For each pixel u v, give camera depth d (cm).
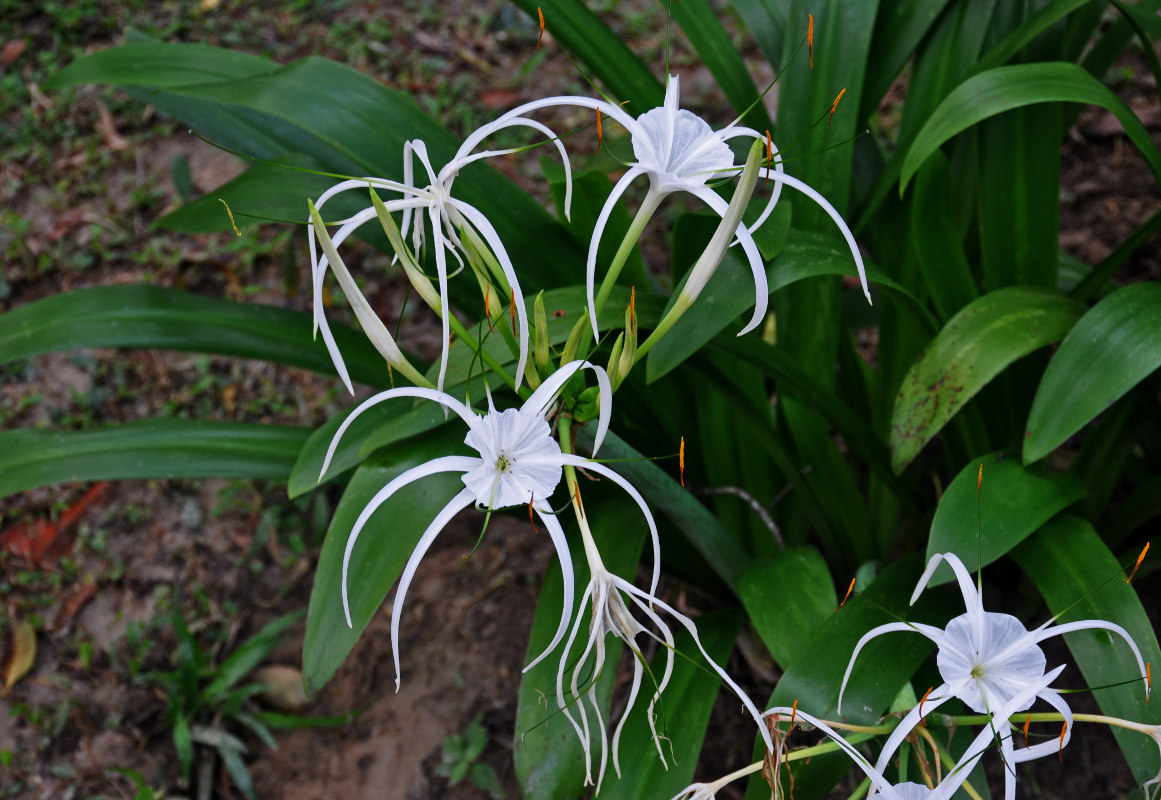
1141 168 108
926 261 69
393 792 85
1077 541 59
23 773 87
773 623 62
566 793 59
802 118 70
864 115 75
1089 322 57
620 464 58
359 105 68
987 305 63
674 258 67
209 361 110
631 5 133
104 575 98
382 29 133
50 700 91
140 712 90
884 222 78
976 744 45
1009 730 45
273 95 67
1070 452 88
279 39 134
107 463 73
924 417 61
